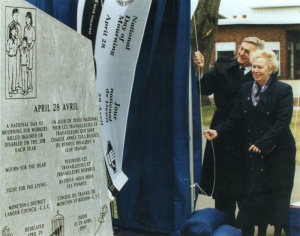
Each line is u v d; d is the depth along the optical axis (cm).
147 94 566
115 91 554
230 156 572
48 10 574
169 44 553
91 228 511
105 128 554
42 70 474
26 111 464
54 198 484
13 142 456
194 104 553
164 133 563
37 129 471
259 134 541
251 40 564
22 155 462
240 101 556
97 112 514
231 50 909
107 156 554
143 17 543
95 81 513
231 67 576
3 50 451
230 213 584
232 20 917
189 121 547
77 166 499
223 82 578
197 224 534
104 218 520
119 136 558
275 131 530
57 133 484
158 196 568
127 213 584
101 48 551
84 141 504
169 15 550
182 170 547
